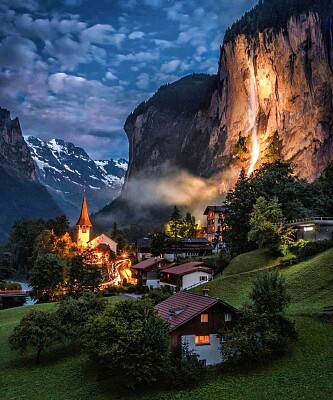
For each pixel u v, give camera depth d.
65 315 58.69
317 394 37.25
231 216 108.00
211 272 91.19
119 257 152.00
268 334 45.06
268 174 117.81
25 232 192.25
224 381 41.94
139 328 42.09
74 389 44.94
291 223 97.50
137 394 41.44
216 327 46.88
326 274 69.81
